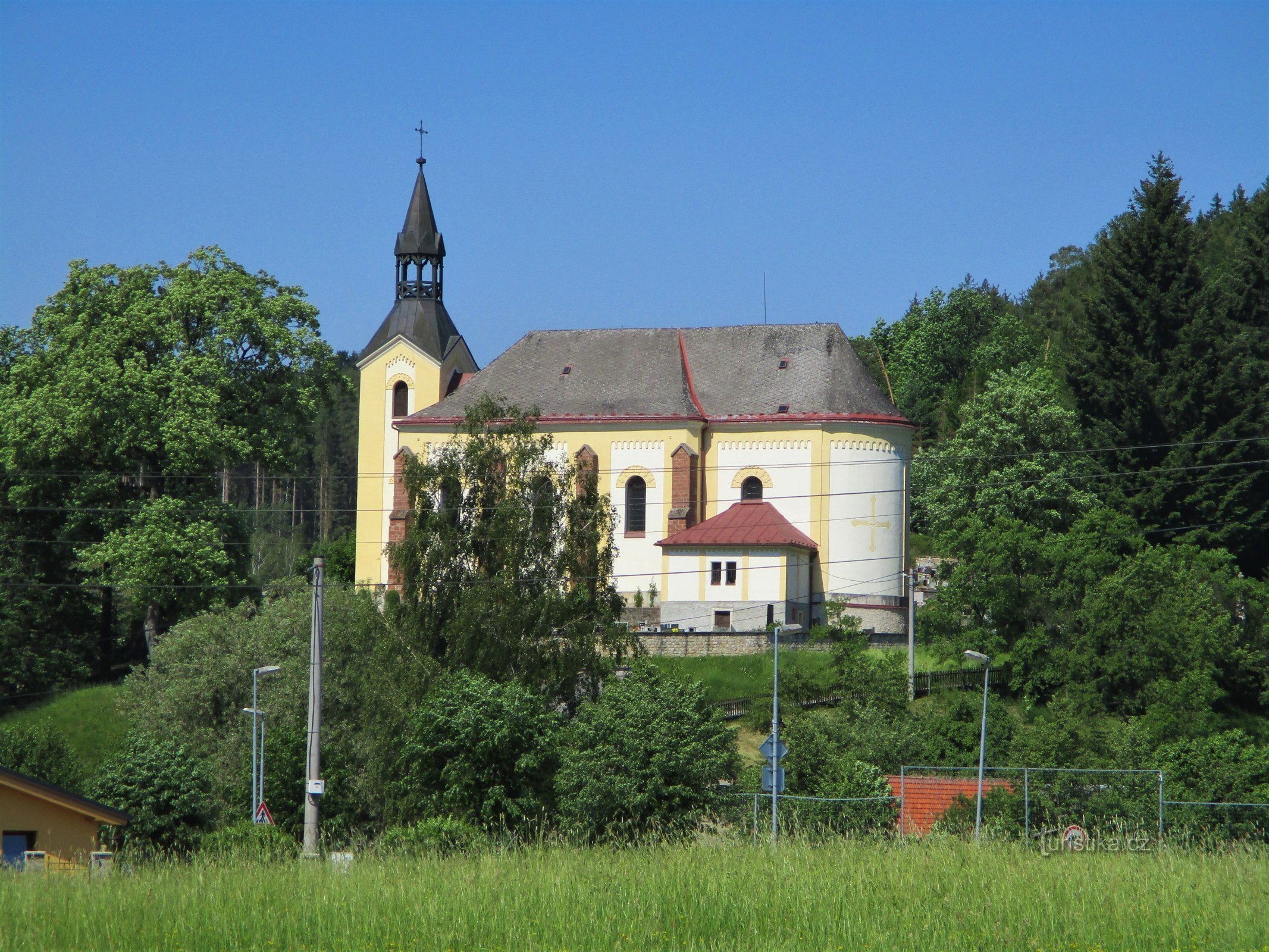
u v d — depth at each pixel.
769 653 116.75
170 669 100.25
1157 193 150.00
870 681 101.94
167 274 126.00
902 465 134.88
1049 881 44.12
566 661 92.62
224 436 118.25
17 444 118.38
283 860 51.91
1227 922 39.28
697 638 118.62
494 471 101.31
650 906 41.09
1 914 40.88
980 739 84.31
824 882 43.53
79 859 55.84
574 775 67.62
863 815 67.62
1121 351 148.62
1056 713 91.75
